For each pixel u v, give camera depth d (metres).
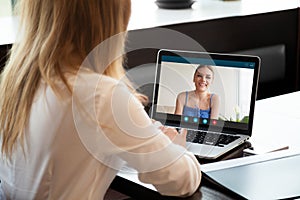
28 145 1.35
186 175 1.36
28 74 1.36
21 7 1.39
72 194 1.34
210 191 1.44
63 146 1.31
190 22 3.11
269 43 3.52
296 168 1.54
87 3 1.30
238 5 3.60
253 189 1.41
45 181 1.34
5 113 1.40
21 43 1.39
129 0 1.35
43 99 1.33
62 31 1.30
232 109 1.81
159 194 1.43
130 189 1.50
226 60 1.82
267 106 2.23
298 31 3.64
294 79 3.70
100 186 1.36
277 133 1.90
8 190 1.43
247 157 1.62
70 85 1.29
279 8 3.52
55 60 1.31
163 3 3.41
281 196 1.38
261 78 3.35
